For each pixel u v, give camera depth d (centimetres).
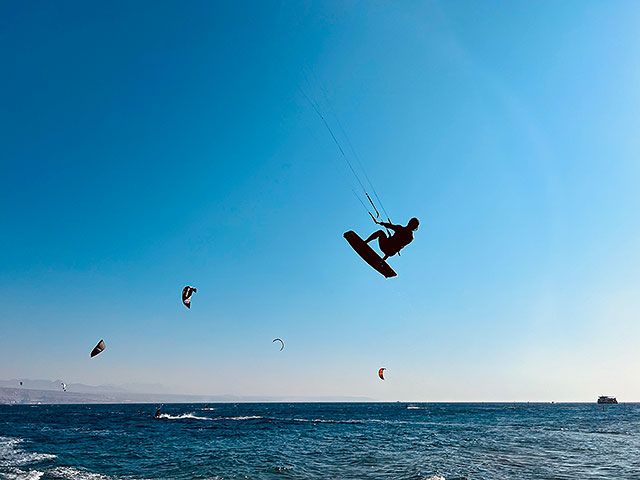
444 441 4031
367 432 5131
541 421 8044
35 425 6156
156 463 2559
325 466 2519
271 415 10456
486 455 3034
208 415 10038
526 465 2606
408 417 9856
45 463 2527
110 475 2172
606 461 2803
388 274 971
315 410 15700
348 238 952
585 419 8925
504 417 9888
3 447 3362
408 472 2331
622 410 16188
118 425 6241
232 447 3434
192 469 2355
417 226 923
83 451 3131
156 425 6266
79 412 12312
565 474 2334
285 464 2556
